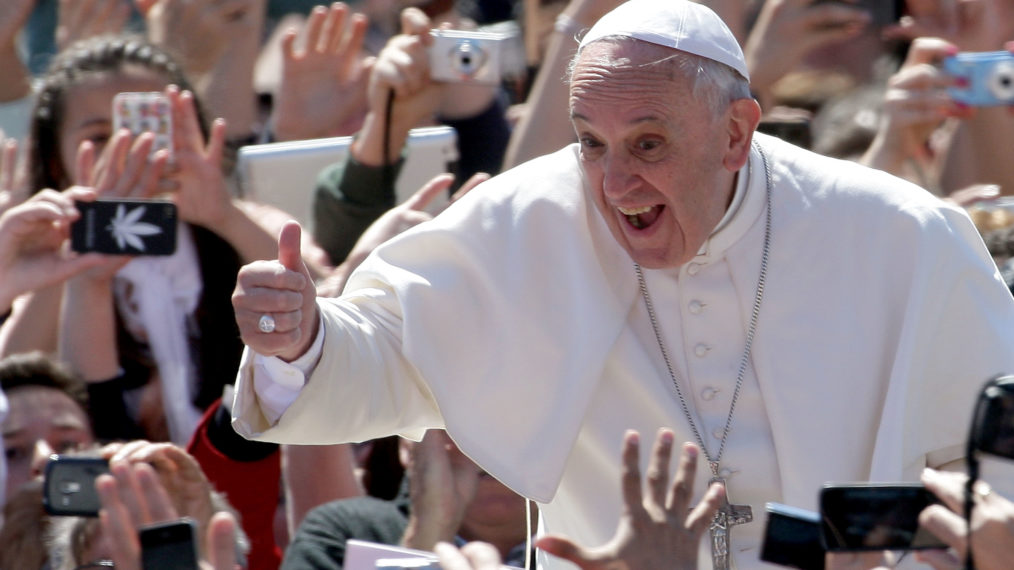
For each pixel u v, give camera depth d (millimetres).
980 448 8344
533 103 19016
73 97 17672
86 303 16328
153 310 16734
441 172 19109
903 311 11594
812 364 11617
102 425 16141
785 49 20031
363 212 18344
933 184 18797
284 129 20984
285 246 10508
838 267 11742
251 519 14703
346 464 15352
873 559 9211
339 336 11258
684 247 11125
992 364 11625
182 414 16484
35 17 25594
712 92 10773
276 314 10414
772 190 11922
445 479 13625
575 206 11945
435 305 11711
